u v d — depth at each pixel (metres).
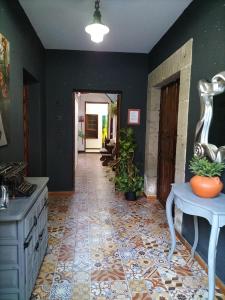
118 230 2.91
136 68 4.21
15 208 1.48
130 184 3.96
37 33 3.31
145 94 4.27
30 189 1.78
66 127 4.25
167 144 3.61
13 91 2.28
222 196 1.83
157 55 3.64
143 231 2.90
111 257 2.34
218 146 1.99
